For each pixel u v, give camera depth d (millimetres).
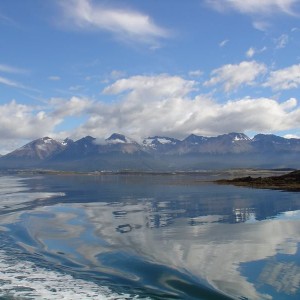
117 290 20562
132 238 33219
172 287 20938
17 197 74250
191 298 19438
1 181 153125
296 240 31172
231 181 113062
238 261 25453
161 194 77625
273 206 53406
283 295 19719
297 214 45531
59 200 67688
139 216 46250
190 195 73812
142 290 20578
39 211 52312
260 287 20797
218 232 35094
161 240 32156
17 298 19500
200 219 43125
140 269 24203
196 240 31844
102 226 39625
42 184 126812
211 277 22453
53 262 26172
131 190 90938
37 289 20797
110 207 55969
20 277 22859
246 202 59125
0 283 21781
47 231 37281
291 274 22719
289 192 75438
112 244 31156
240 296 19641
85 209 53844
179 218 44156
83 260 26578
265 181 100562
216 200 63062
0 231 37531
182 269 24016
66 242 32250
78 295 19906
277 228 36594
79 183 132375
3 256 27859
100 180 161000
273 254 26953
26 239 33688
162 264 25172
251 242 30672
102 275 23125
